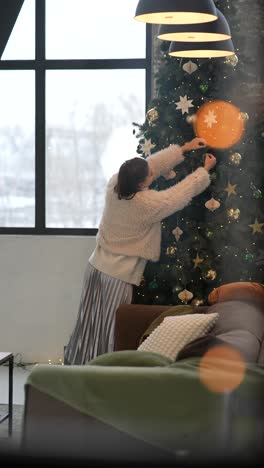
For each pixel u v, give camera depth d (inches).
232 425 53.4
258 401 89.4
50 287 255.3
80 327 201.5
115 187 193.5
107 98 259.0
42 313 255.8
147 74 255.9
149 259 197.3
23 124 261.7
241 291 166.6
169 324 152.1
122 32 256.7
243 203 204.7
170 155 196.9
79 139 260.8
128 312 184.2
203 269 200.5
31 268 256.2
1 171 263.3
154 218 191.2
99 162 260.8
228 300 165.8
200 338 124.0
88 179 261.3
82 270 254.1
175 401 99.3
